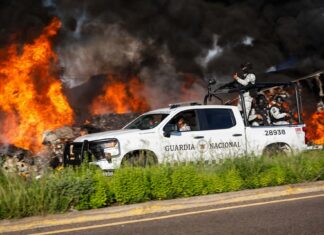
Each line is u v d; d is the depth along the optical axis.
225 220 5.66
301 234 4.85
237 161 8.11
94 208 6.36
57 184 6.25
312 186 7.95
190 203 6.73
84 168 7.24
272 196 7.43
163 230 5.20
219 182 7.37
